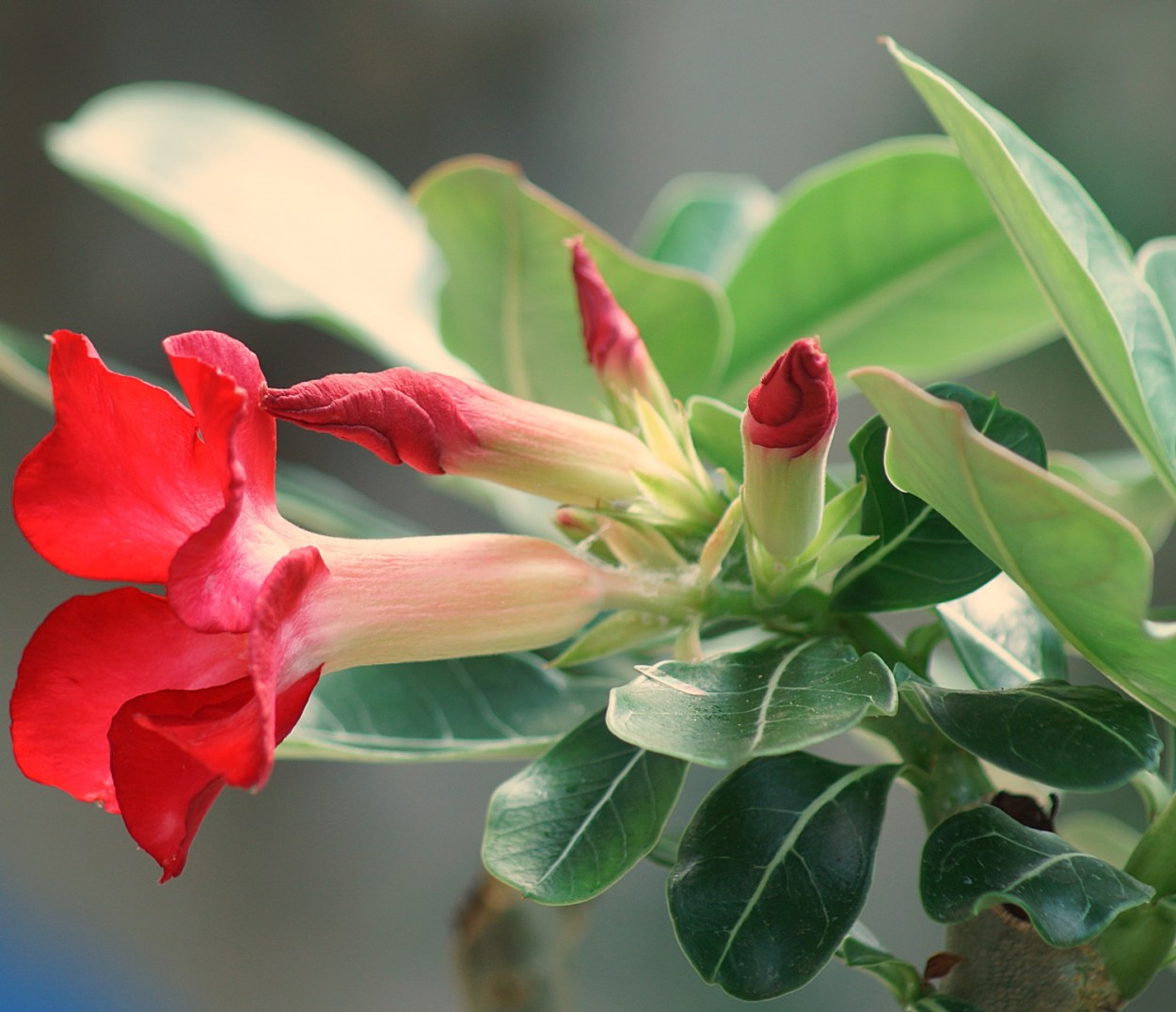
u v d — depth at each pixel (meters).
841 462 1.11
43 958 1.18
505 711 0.44
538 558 0.41
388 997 1.19
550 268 0.47
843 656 0.40
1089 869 0.40
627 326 0.43
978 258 0.48
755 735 0.39
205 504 0.39
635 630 0.42
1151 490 0.49
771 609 0.42
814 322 0.49
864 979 0.93
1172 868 0.40
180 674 0.39
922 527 0.42
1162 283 0.44
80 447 0.39
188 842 0.38
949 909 0.39
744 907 0.40
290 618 0.39
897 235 0.48
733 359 0.50
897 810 1.10
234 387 0.38
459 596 0.41
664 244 0.58
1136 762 0.39
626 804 0.41
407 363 0.49
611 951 1.01
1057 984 0.40
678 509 0.42
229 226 0.50
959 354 0.50
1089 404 1.18
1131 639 0.39
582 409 0.49
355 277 0.51
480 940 0.45
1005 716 0.40
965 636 0.43
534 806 0.41
